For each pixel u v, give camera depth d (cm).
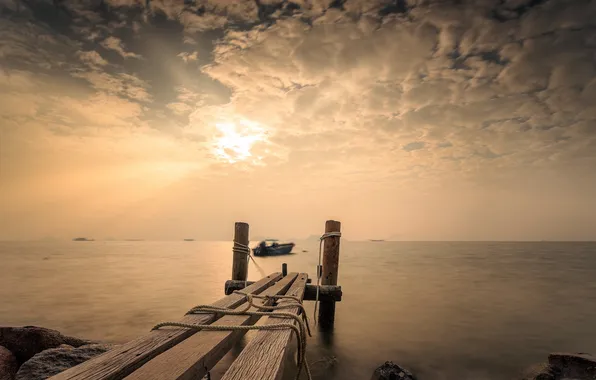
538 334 1105
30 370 430
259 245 5056
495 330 1141
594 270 3512
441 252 8406
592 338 1065
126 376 220
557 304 1630
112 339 1012
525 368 804
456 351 920
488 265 4181
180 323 325
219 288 1991
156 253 7031
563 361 657
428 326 1176
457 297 1773
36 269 3219
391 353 889
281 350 276
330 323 995
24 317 1284
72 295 1750
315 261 4247
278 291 613
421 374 766
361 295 1800
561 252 8238
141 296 1719
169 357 249
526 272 3272
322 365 780
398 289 2039
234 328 323
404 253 7875
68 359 457
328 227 858
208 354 265
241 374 224
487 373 776
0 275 2669
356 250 9981
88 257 5347
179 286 2073
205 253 7206
